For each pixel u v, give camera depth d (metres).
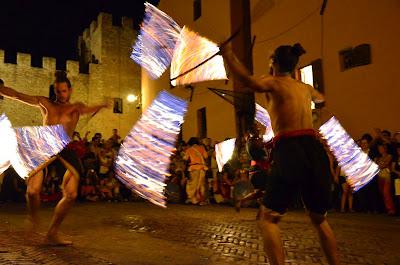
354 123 11.66
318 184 3.17
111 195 12.73
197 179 11.74
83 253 4.56
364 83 11.41
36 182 5.45
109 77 36.66
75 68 35.81
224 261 4.31
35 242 5.17
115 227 6.79
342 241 5.57
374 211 9.38
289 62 3.44
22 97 5.17
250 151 7.46
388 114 10.82
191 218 8.12
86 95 35.91
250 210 9.81
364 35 11.42
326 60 12.52
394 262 4.35
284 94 3.29
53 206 10.68
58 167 5.36
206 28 17.73
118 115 36.03
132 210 9.71
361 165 5.66
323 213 3.26
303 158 3.14
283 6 14.14
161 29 6.77
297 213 9.02
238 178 10.92
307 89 3.45
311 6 13.03
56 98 5.45
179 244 5.28
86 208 10.17
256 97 12.16
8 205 11.20
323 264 4.23
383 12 10.98
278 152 3.22
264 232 3.21
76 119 5.39
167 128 6.83
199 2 18.91
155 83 23.83
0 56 34.22
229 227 6.83
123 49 37.50
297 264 4.23
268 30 14.82
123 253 4.64
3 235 5.70
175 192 12.22
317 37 12.81
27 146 5.26
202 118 18.44
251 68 15.55
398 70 10.62
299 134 3.21
